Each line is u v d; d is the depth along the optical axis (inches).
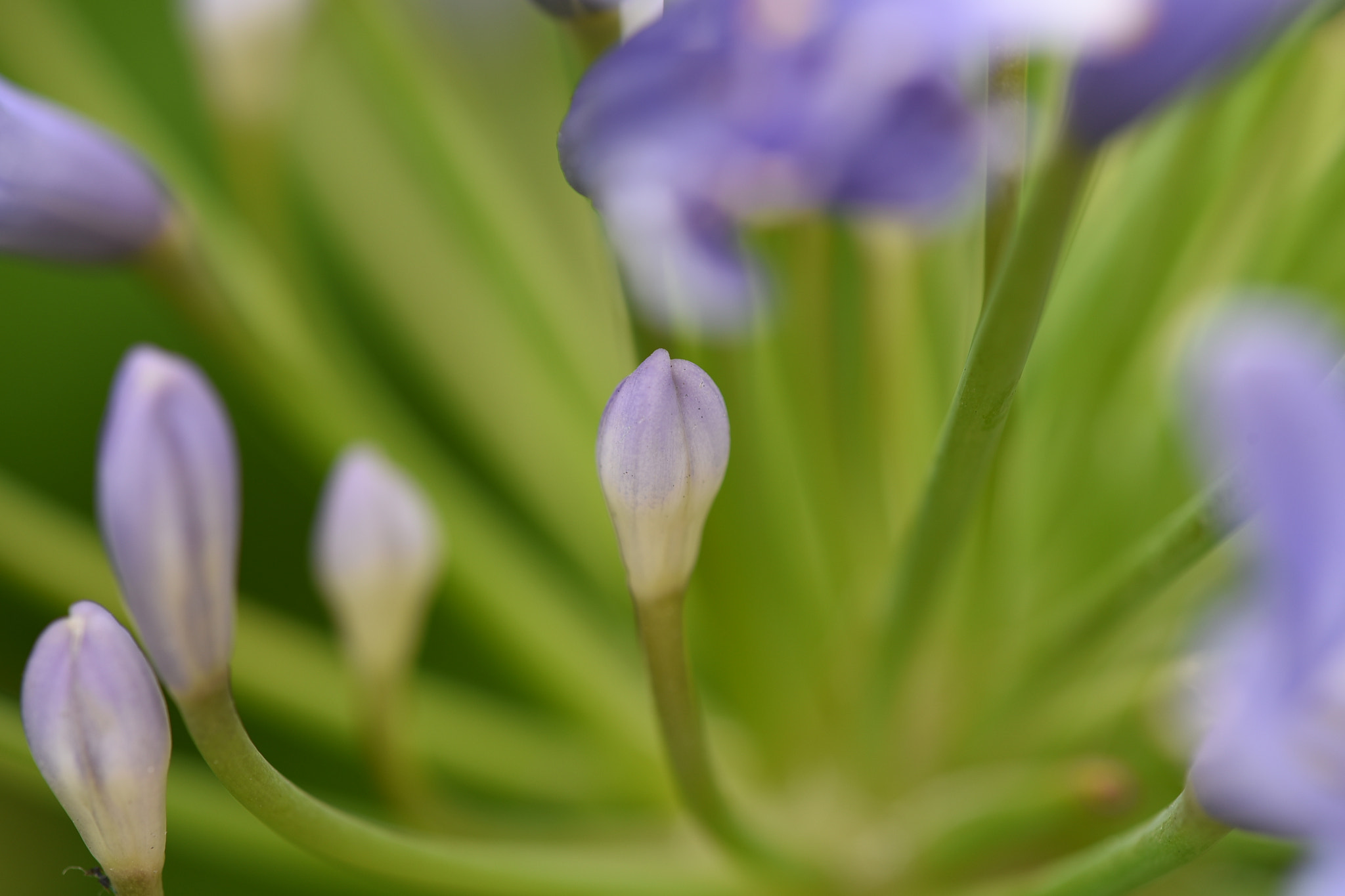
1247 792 8.5
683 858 11.1
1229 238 10.7
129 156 9.9
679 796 9.9
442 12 11.7
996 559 10.6
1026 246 8.6
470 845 9.8
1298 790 8.5
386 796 10.8
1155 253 10.6
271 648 11.0
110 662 8.8
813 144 9.5
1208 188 10.6
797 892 10.6
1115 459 11.1
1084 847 10.6
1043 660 10.5
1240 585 10.2
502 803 11.8
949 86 9.5
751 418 10.4
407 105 11.1
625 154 9.2
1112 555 11.1
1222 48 8.4
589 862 10.1
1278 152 10.5
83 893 12.4
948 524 9.4
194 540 9.0
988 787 10.9
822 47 9.3
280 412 10.6
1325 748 8.5
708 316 9.9
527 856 9.9
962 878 10.9
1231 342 8.3
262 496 13.0
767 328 10.6
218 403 9.1
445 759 11.3
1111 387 10.8
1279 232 10.5
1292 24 8.6
